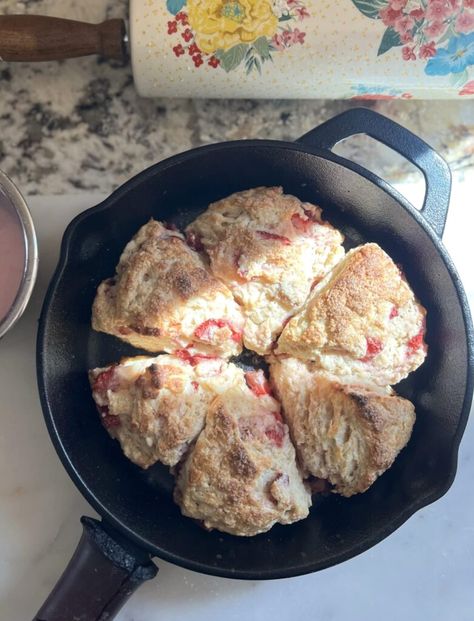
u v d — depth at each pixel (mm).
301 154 329
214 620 362
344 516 348
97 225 329
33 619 319
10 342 360
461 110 385
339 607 368
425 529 375
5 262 319
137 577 313
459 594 373
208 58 326
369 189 339
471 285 380
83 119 370
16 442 359
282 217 339
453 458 318
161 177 336
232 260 332
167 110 373
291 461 329
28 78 369
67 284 325
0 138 367
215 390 329
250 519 317
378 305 332
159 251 330
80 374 350
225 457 317
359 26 313
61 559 357
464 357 331
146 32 317
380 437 322
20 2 366
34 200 362
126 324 330
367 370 336
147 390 319
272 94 352
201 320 327
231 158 335
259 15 311
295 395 332
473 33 314
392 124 332
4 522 357
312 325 329
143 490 352
